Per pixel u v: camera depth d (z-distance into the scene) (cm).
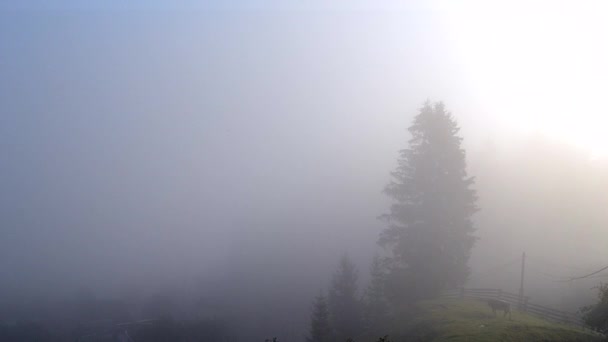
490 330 2311
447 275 3244
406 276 3297
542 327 2375
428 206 3325
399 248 3400
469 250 3384
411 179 3444
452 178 3359
